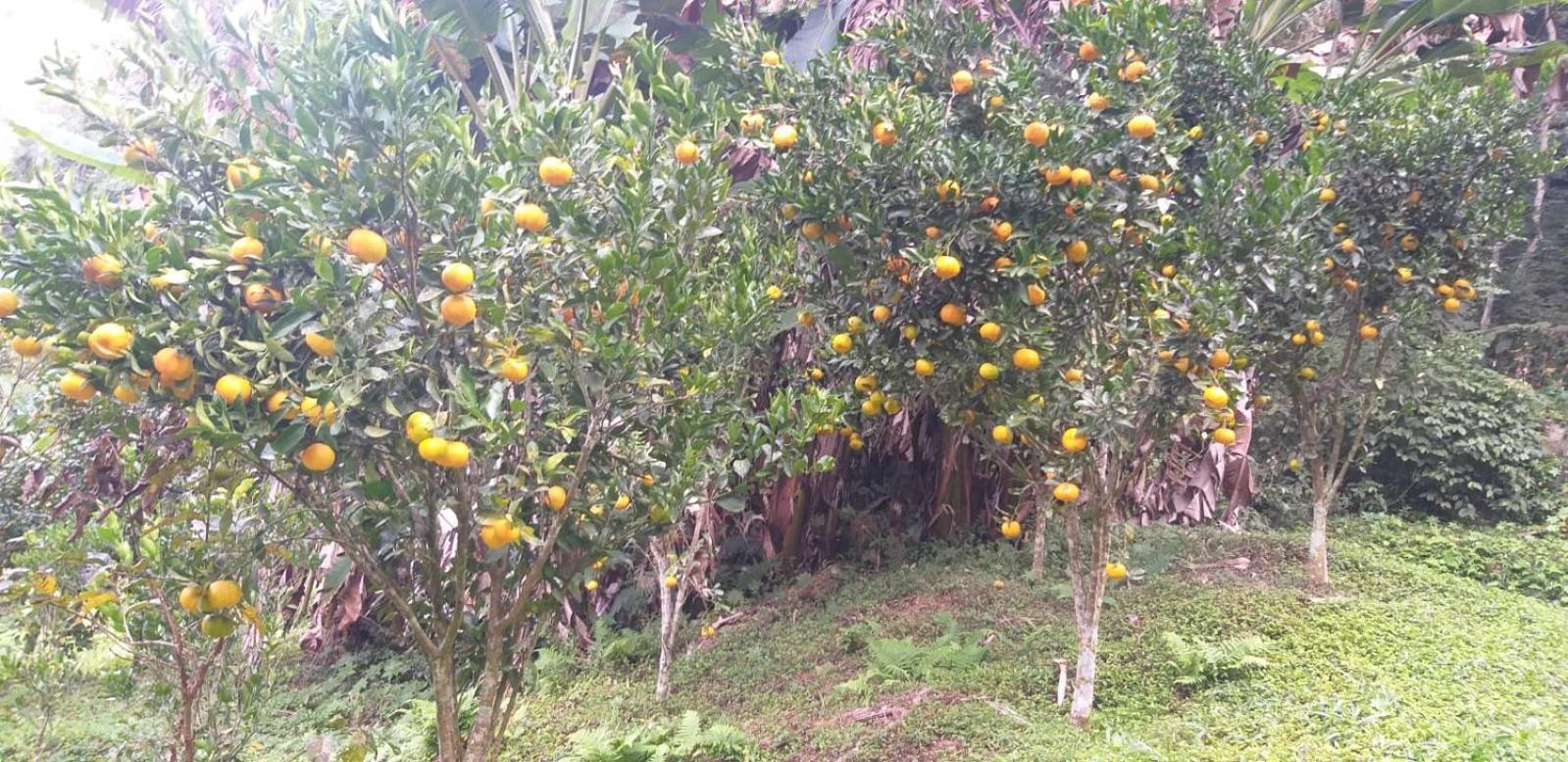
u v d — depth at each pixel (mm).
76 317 2197
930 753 4012
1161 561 6211
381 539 2826
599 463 2945
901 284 3912
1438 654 4434
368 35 2480
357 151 2338
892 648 5199
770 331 4504
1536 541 7012
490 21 5422
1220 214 4129
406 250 2451
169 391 2307
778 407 3545
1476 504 8211
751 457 3525
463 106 6457
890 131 3656
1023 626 5496
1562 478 8078
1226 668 4340
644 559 7289
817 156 3861
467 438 2543
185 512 2908
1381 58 7004
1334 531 7617
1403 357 5965
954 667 4996
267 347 2176
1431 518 8016
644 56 3447
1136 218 3721
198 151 2490
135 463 3391
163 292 2223
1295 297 4852
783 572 7797
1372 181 5098
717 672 6039
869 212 3768
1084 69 4301
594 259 2699
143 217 2389
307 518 3150
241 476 2752
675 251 3021
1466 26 7543
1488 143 4957
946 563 7191
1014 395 3811
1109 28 4000
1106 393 3492
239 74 2562
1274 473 8289
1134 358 3684
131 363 2129
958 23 4359
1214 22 6613
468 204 2514
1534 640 4672
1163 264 4012
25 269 2172
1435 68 5629
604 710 5656
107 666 5250
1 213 2223
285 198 2273
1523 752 3180
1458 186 5016
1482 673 4172
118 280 2191
